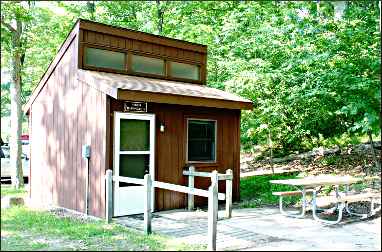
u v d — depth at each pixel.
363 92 8.71
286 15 10.45
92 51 9.31
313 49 9.92
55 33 17.30
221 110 10.54
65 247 5.99
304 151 14.96
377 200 9.12
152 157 9.20
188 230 7.32
